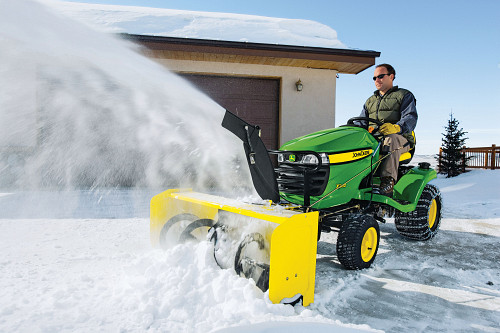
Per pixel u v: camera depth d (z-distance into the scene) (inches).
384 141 142.9
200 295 83.8
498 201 313.4
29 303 82.0
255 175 112.9
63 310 78.5
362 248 124.5
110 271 106.1
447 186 473.1
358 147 132.8
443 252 151.9
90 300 83.9
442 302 99.2
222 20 382.3
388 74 163.6
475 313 92.4
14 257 119.1
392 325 84.4
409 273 123.3
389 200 137.1
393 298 101.1
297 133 344.2
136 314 75.8
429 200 162.6
